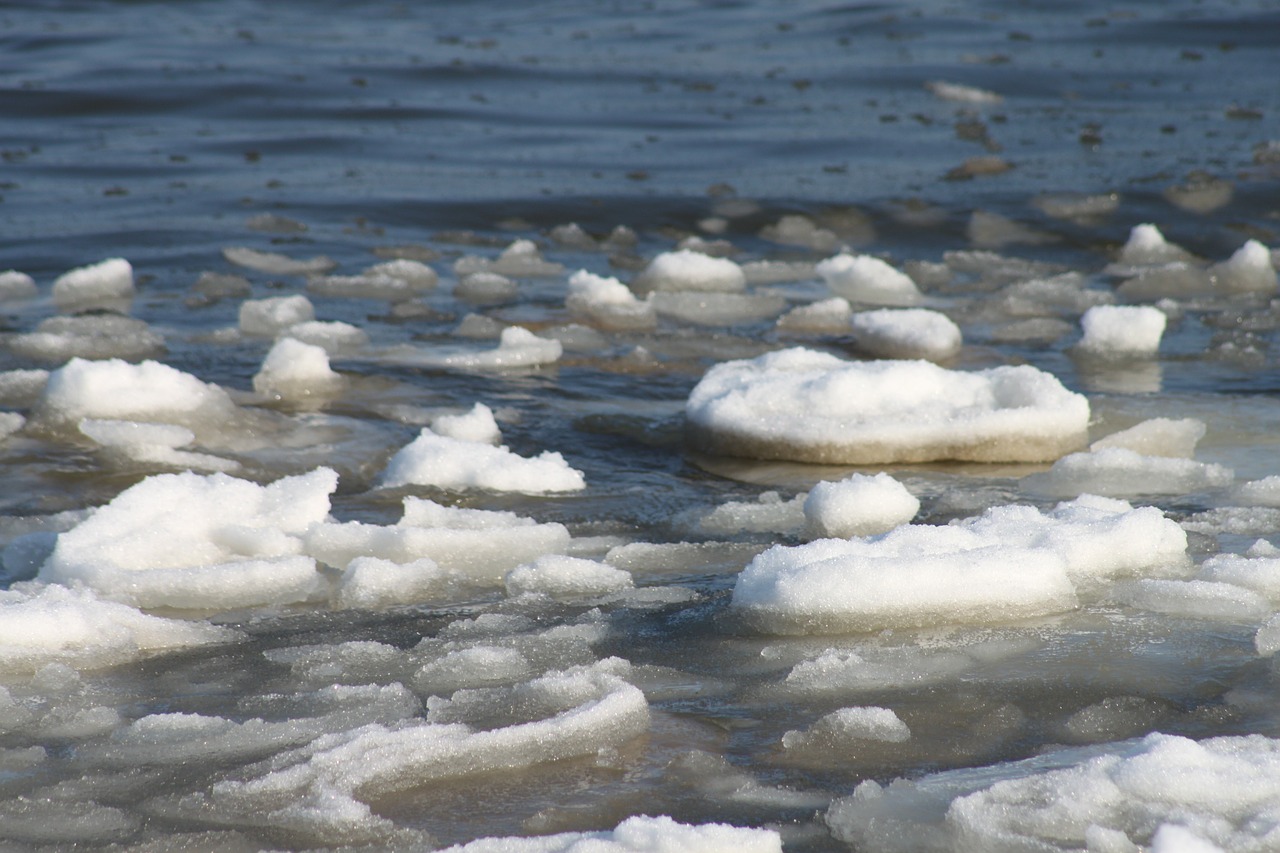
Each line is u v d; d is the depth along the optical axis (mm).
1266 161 22906
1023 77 28984
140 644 6859
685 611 7266
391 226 19984
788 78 29500
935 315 14281
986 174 22625
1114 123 25688
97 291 16047
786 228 20188
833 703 5973
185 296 16156
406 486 9797
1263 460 10016
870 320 14375
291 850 4906
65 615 6793
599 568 7754
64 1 38344
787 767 5422
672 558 8188
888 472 10000
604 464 10469
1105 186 21734
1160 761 5078
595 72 30156
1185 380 12844
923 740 5598
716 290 17312
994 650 6434
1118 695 5930
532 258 18125
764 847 4703
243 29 35344
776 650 6590
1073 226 20188
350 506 9430
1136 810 4895
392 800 5238
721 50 32406
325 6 39750
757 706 5973
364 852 4875
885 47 32125
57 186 21328
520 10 39125
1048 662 6289
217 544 8273
